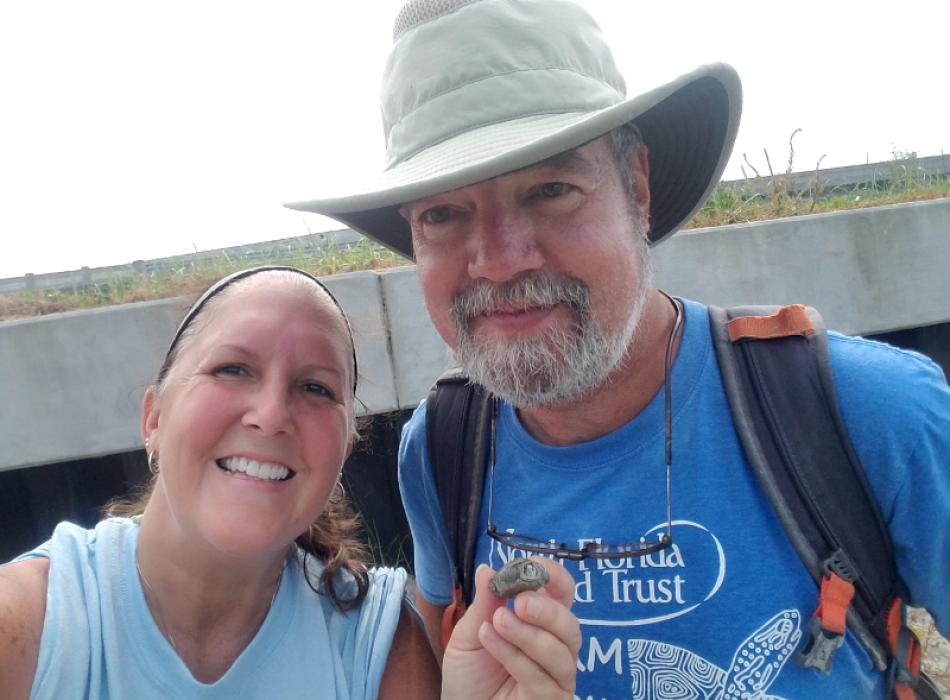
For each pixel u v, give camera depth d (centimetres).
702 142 54
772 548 47
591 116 41
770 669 46
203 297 51
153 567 48
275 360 48
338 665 50
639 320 50
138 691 45
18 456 113
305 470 49
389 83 48
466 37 44
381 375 117
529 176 45
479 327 49
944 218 134
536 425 55
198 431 46
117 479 128
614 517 50
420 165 44
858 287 133
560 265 46
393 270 118
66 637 44
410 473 62
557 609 40
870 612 46
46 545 49
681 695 47
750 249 129
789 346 49
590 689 49
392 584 55
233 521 46
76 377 113
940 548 45
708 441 49
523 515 53
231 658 49
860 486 46
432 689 53
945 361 146
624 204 49
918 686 50
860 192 169
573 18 47
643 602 48
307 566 53
